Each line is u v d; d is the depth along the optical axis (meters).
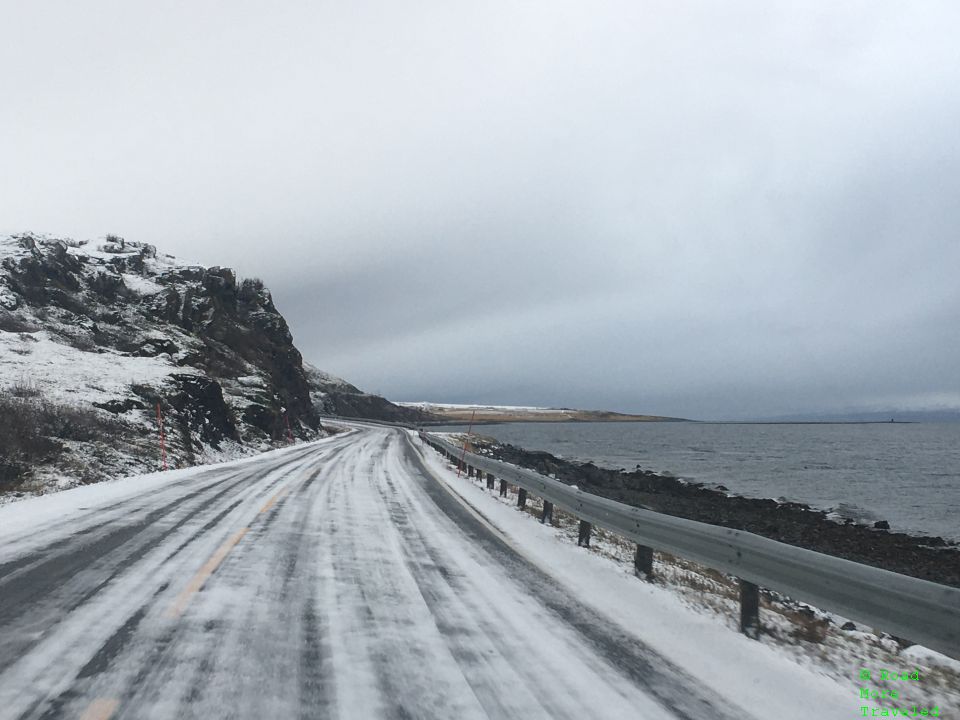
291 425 41.66
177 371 29.12
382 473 18.67
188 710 3.32
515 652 4.54
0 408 15.39
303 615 5.03
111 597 5.23
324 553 7.33
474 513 11.56
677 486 33.78
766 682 4.34
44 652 4.00
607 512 8.49
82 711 3.23
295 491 13.23
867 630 8.45
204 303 48.78
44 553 6.79
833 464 55.22
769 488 36.59
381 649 4.40
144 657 3.99
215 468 18.66
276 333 56.34
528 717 3.52
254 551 7.20
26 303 34.47
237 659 4.05
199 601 5.22
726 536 5.74
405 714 3.44
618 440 101.06
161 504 10.66
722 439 112.12
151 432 21.14
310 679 3.82
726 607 6.58
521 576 6.86
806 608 9.40
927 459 63.12
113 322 38.53
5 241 39.72
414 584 6.20
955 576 16.47
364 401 136.12
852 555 18.61
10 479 12.30
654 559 9.86
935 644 3.79
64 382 22.27
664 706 3.80
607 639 4.99
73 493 11.81
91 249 53.81
